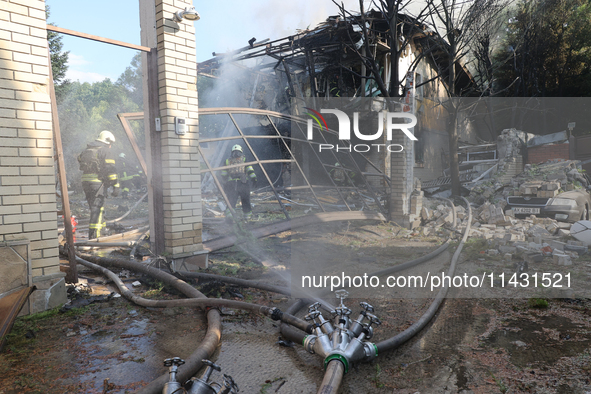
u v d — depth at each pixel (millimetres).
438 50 14734
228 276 4375
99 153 6598
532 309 3600
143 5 4750
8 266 3066
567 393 2080
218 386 1781
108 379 2170
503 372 2338
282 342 2727
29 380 2137
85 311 3326
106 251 5867
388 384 2193
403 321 3293
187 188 4844
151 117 4727
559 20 19859
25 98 3178
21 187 3154
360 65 13750
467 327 3133
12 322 2688
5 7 3062
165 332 2928
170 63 4625
